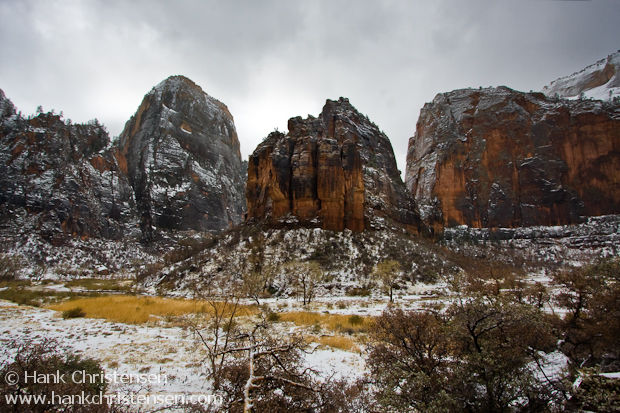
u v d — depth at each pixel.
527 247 130.00
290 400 7.05
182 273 52.03
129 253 134.00
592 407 6.36
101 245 130.12
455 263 58.69
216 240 66.06
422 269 48.81
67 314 21.34
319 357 13.16
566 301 10.80
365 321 21.28
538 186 157.12
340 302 34.53
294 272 44.22
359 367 11.94
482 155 168.75
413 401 7.40
